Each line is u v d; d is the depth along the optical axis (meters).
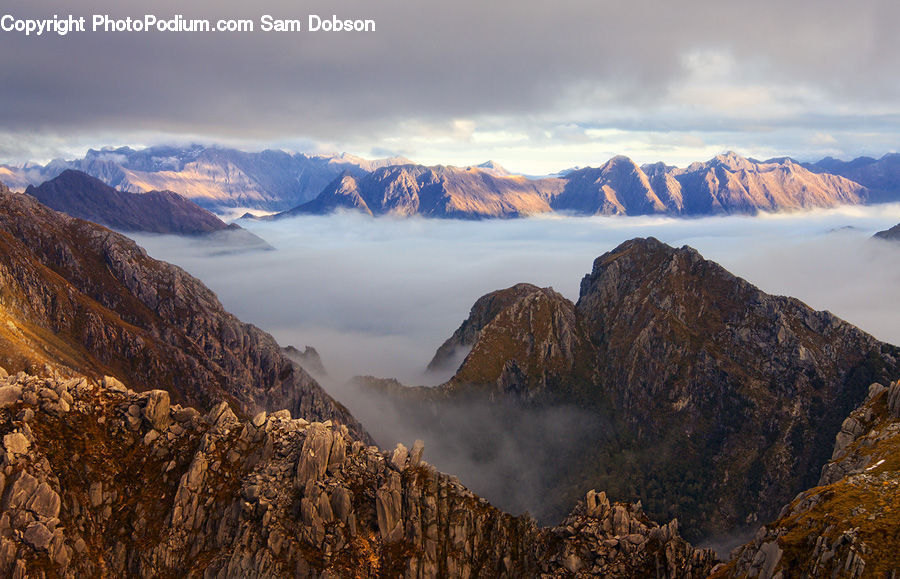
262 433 134.00
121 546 117.94
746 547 107.44
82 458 123.75
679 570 115.69
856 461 117.56
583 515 131.12
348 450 134.88
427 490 131.88
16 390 126.06
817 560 91.75
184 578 116.00
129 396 136.25
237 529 120.06
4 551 107.06
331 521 122.69
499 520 131.38
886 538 87.88
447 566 125.81
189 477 124.94
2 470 114.50
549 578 120.44
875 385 140.88
